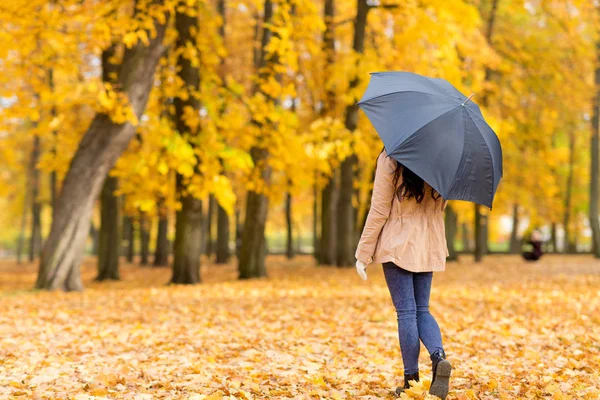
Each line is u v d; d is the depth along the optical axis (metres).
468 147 4.03
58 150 18.39
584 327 7.40
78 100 12.09
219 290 13.27
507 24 23.61
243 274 17.28
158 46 13.27
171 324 8.18
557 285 13.10
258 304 10.45
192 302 10.88
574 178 36.59
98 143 13.05
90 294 12.22
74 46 12.45
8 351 6.06
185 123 14.62
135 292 12.88
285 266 24.73
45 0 11.51
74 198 13.02
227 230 28.48
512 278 15.63
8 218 49.34
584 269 18.95
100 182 13.25
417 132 3.98
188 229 15.78
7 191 36.94
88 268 28.17
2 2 11.05
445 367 3.81
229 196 14.02
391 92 4.27
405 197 4.16
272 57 17.14
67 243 12.99
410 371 4.18
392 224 4.20
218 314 9.23
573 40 23.00
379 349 6.39
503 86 23.75
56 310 9.38
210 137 14.05
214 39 15.32
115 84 12.73
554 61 23.08
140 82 13.11
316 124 16.06
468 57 17.62
